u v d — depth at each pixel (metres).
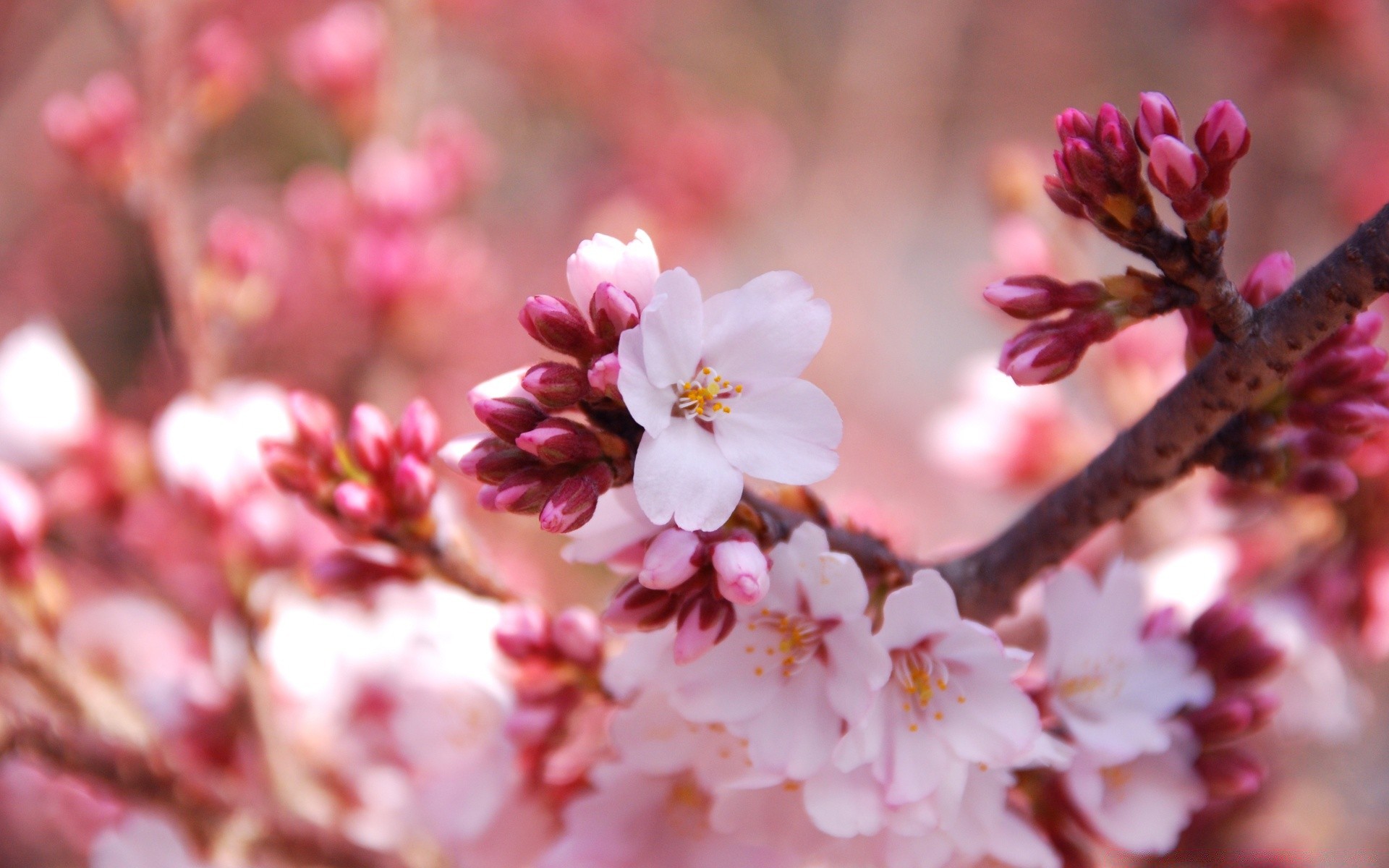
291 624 0.51
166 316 0.55
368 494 0.42
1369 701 0.53
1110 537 0.57
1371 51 0.84
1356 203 0.81
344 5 0.99
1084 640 0.42
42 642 0.48
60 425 0.55
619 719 0.41
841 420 0.38
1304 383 0.41
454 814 0.45
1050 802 0.42
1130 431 0.41
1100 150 0.39
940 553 0.52
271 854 0.49
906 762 0.39
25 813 0.68
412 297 0.65
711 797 0.43
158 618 0.57
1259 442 0.41
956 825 0.40
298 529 0.52
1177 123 0.39
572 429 0.39
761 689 0.40
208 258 0.57
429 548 0.43
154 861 0.47
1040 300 0.40
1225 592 0.52
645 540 0.40
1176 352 0.57
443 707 0.47
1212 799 0.46
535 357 0.90
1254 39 0.87
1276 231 0.85
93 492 0.55
